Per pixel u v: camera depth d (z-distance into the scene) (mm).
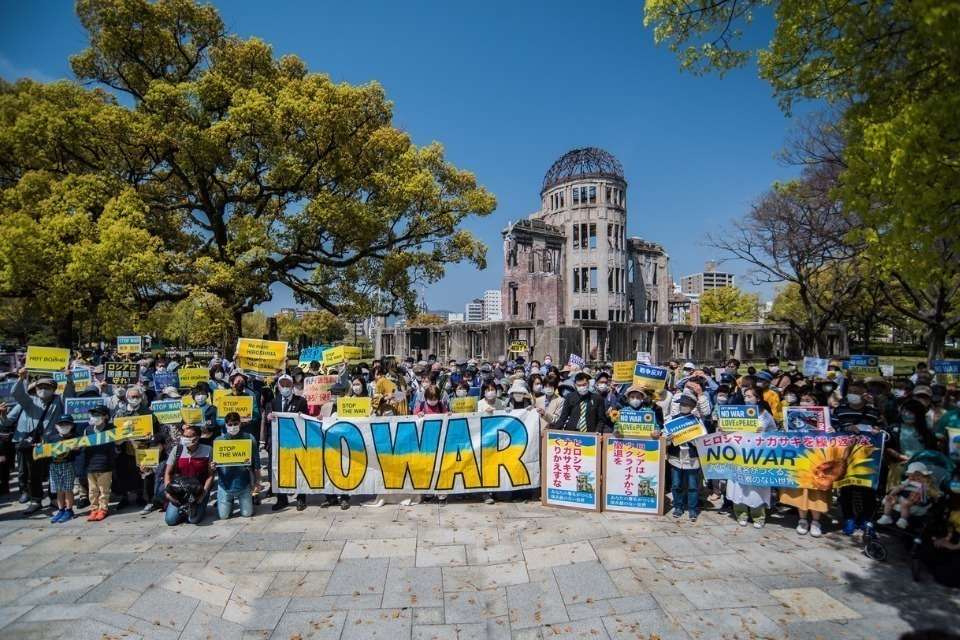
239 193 20500
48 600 5109
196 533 6906
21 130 16578
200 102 17484
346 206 18203
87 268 15203
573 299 45969
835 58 7246
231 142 17562
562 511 7570
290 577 5684
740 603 5020
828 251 21438
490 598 5297
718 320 67188
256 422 8711
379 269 21906
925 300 19094
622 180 47156
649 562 5832
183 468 7340
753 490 6965
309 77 18969
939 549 5375
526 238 44875
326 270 22391
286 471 7883
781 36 7473
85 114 16797
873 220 7293
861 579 5484
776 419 8703
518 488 7945
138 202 16969
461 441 7961
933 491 5629
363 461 7930
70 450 7418
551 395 8836
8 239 15078
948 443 6777
